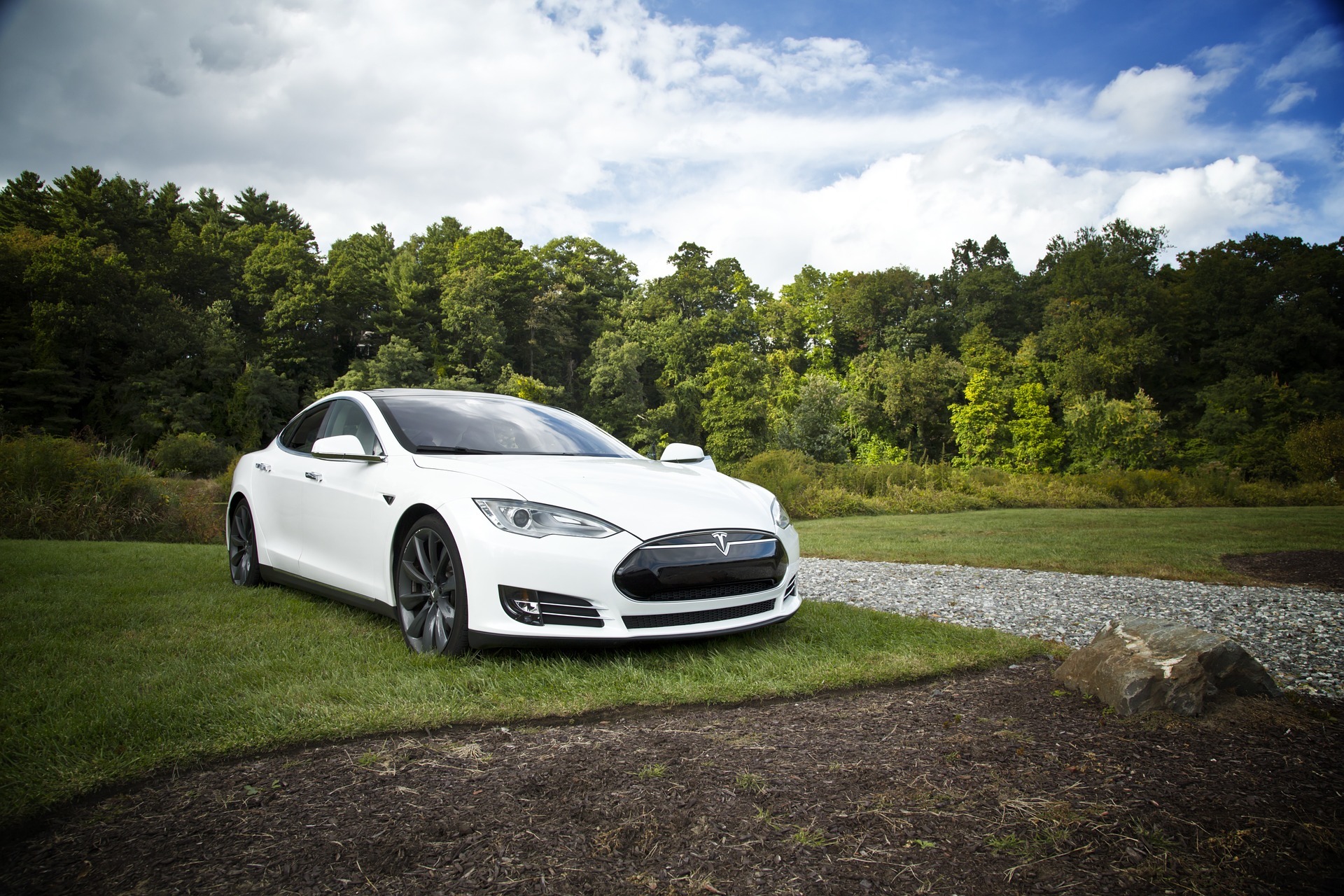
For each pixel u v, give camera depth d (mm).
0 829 1680
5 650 3102
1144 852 1644
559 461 3676
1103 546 9930
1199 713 2559
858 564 7789
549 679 2799
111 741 2148
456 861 1555
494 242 79688
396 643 3367
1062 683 2947
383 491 3559
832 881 1499
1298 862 1614
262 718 2328
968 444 64375
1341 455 29469
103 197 62094
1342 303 64500
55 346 48094
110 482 10008
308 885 1462
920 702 2707
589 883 1478
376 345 71812
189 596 4449
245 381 55750
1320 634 4230
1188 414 63625
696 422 77375
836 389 60500
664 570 3061
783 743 2264
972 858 1601
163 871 1513
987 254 96875
